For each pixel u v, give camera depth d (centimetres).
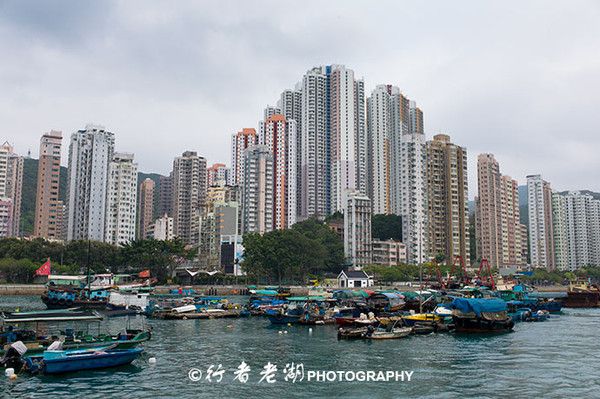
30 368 4528
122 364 4950
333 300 10469
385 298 10081
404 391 4122
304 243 18825
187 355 5597
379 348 6138
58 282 13738
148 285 14362
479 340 6894
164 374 4641
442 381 4450
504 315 8162
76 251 19638
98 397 3888
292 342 6594
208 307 10581
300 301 10850
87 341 5166
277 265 18775
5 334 5103
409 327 7431
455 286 15750
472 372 4809
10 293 15275
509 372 4812
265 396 3966
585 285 15175
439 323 7994
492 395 4019
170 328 8050
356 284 18625
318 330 7919
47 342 5091
